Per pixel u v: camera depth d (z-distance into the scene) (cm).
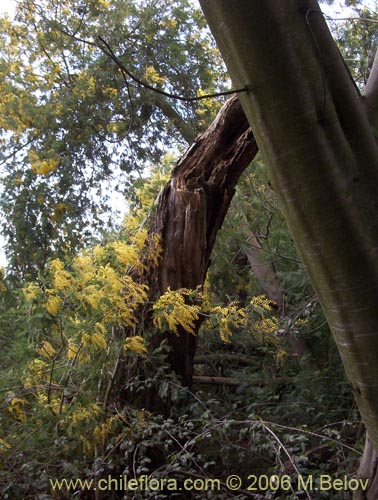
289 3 167
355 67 596
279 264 578
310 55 167
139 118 866
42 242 833
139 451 345
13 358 416
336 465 324
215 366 548
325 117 166
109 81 854
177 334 382
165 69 901
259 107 171
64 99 841
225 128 423
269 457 341
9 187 833
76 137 862
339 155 167
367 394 177
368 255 168
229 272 550
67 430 334
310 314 497
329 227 168
